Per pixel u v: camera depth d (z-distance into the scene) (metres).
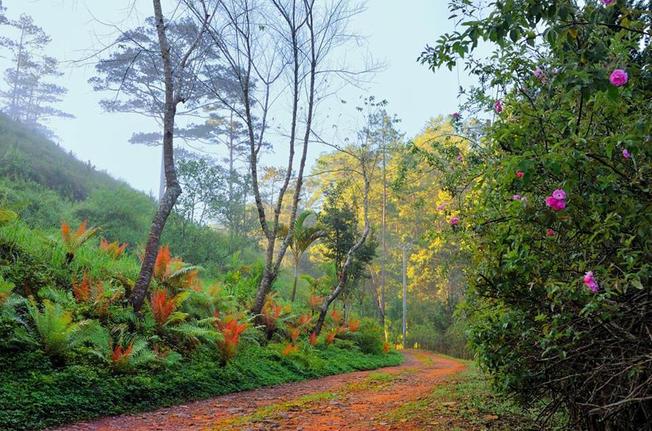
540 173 3.08
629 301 2.98
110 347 7.41
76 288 8.61
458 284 31.72
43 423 5.32
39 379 5.93
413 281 39.28
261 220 13.92
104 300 8.52
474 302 4.97
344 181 25.67
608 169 2.84
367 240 26.03
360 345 18.73
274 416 6.43
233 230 28.83
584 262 3.09
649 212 2.72
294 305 18.56
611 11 2.98
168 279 10.79
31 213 17.39
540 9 2.74
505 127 3.51
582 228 3.09
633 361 3.01
